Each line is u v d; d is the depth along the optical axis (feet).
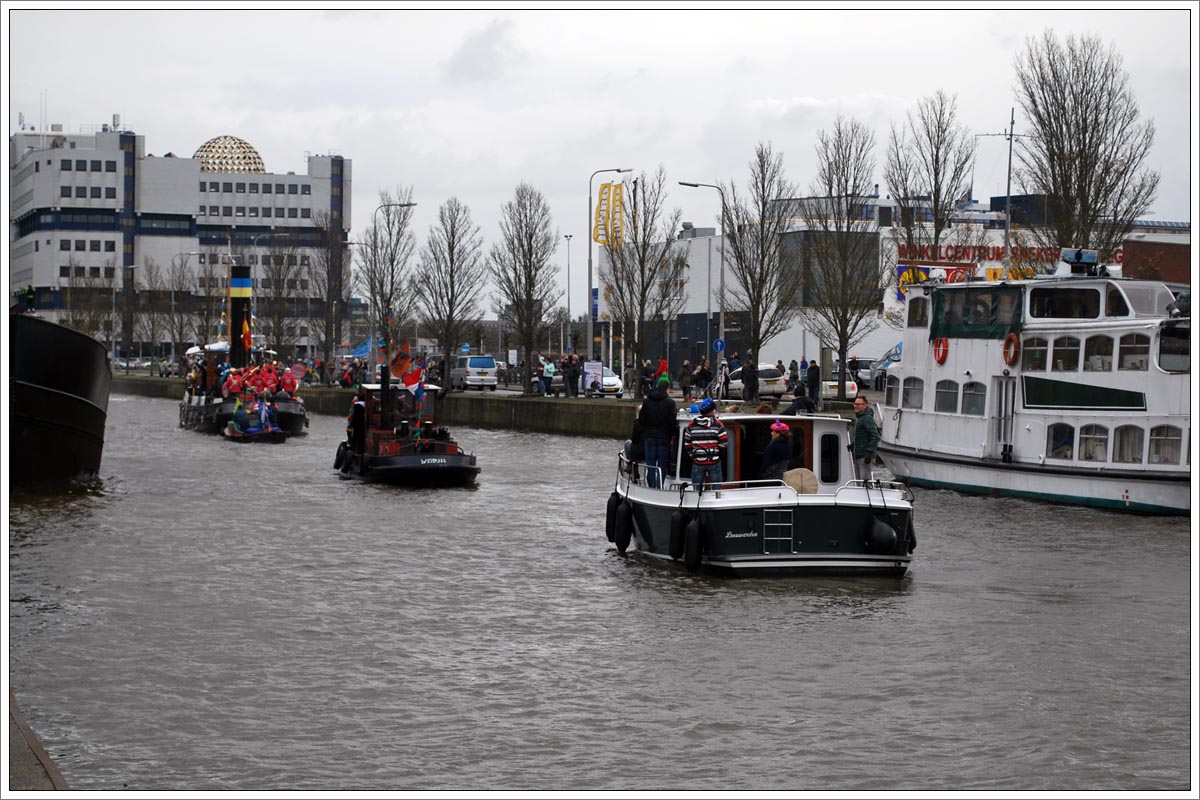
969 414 125.29
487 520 112.47
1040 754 50.96
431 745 51.67
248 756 50.34
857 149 195.83
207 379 240.73
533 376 295.89
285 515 114.73
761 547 82.64
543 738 52.54
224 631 69.92
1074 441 116.57
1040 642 67.67
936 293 129.29
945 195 190.19
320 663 63.57
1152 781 48.21
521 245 255.70
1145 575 85.25
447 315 278.46
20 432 120.98
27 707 56.34
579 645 67.10
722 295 213.87
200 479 144.15
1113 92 156.04
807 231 201.26
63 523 107.45
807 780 48.01
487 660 64.23
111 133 650.43
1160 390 110.83
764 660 64.03
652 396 92.99
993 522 107.24
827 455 87.61
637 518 92.53
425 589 81.41
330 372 338.75
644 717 55.21
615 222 239.09
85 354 125.59
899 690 59.11
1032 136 157.79
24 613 73.82
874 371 255.50
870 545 82.74
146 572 86.33
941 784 47.70
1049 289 119.24
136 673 61.62
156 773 48.49
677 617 73.15
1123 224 155.94
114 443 198.18
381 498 127.95
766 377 239.91
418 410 146.61
